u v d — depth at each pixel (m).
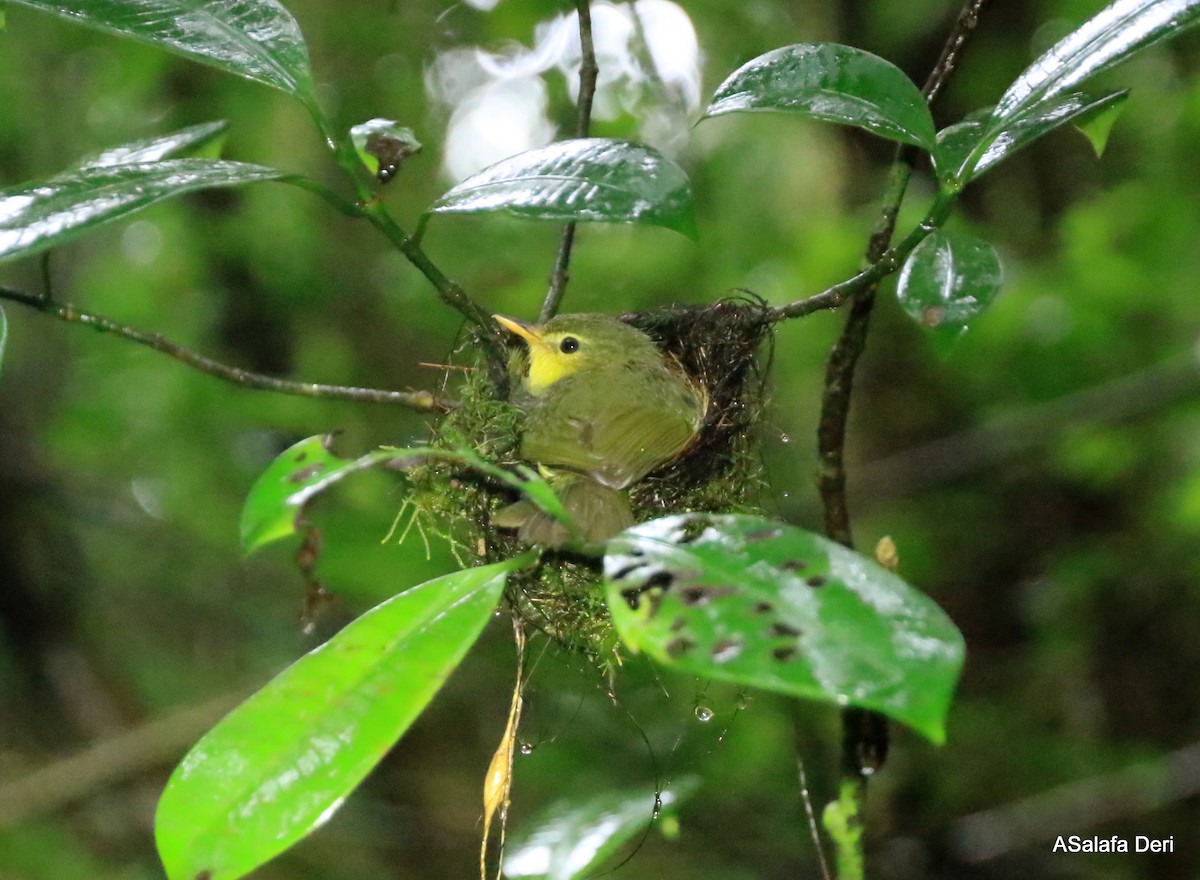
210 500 13.34
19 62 13.32
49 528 11.97
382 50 13.37
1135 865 12.12
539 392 6.18
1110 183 13.91
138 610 12.48
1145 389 11.57
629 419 5.42
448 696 11.33
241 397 13.61
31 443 12.35
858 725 4.80
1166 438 13.00
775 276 13.60
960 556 13.93
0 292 4.01
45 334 13.74
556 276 5.09
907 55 13.47
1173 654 13.22
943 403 13.40
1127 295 12.94
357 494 10.85
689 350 6.42
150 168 3.62
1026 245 13.99
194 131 4.75
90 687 11.62
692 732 8.11
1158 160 13.66
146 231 14.33
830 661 2.35
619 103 11.89
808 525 9.79
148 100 13.72
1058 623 13.48
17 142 13.46
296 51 3.87
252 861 2.86
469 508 4.97
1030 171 14.16
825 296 4.18
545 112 13.27
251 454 13.57
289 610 12.59
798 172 14.23
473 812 11.02
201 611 12.57
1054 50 3.95
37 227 3.39
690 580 2.59
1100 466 13.01
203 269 14.22
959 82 13.50
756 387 7.14
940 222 4.01
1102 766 12.42
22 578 11.62
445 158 14.33
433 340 14.20
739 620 2.47
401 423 13.66
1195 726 13.00
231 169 3.69
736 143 14.22
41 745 11.16
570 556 3.92
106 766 10.40
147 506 13.21
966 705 13.00
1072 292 13.06
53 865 10.28
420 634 3.04
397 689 2.98
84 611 12.05
